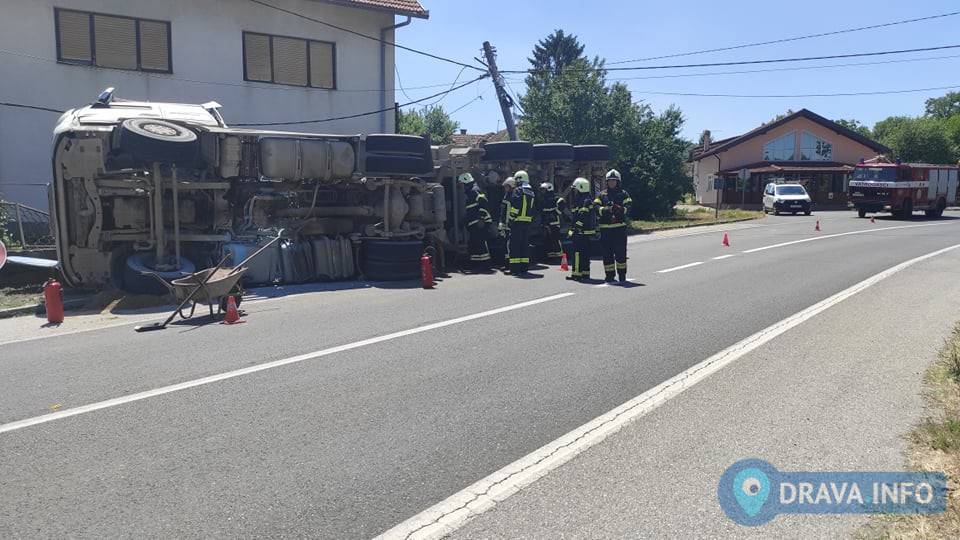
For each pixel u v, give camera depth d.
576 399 5.85
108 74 19.09
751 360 7.05
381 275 13.03
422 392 6.01
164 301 10.93
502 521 3.82
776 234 24.25
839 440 4.89
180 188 11.77
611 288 11.66
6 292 11.83
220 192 12.45
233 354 7.31
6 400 5.89
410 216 13.95
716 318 9.14
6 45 17.83
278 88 21.88
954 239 21.47
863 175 34.12
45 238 16.73
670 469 4.47
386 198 13.41
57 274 12.46
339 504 4.02
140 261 11.50
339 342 7.80
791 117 49.62
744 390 6.07
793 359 7.09
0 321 9.78
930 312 9.54
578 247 12.63
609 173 12.46
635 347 7.58
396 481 4.31
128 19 19.33
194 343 7.86
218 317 9.39
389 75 23.97
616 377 6.47
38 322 9.61
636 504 4.01
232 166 12.30
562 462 4.59
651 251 18.23
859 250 18.05
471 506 3.99
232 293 9.95
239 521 3.82
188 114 13.46
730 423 5.27
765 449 4.77
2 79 17.84
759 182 49.38
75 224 11.62
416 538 3.65
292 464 4.54
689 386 6.19
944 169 35.19
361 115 23.59
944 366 6.66
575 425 5.26
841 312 9.56
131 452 4.73
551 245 15.95
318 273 12.94
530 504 4.02
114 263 11.82
